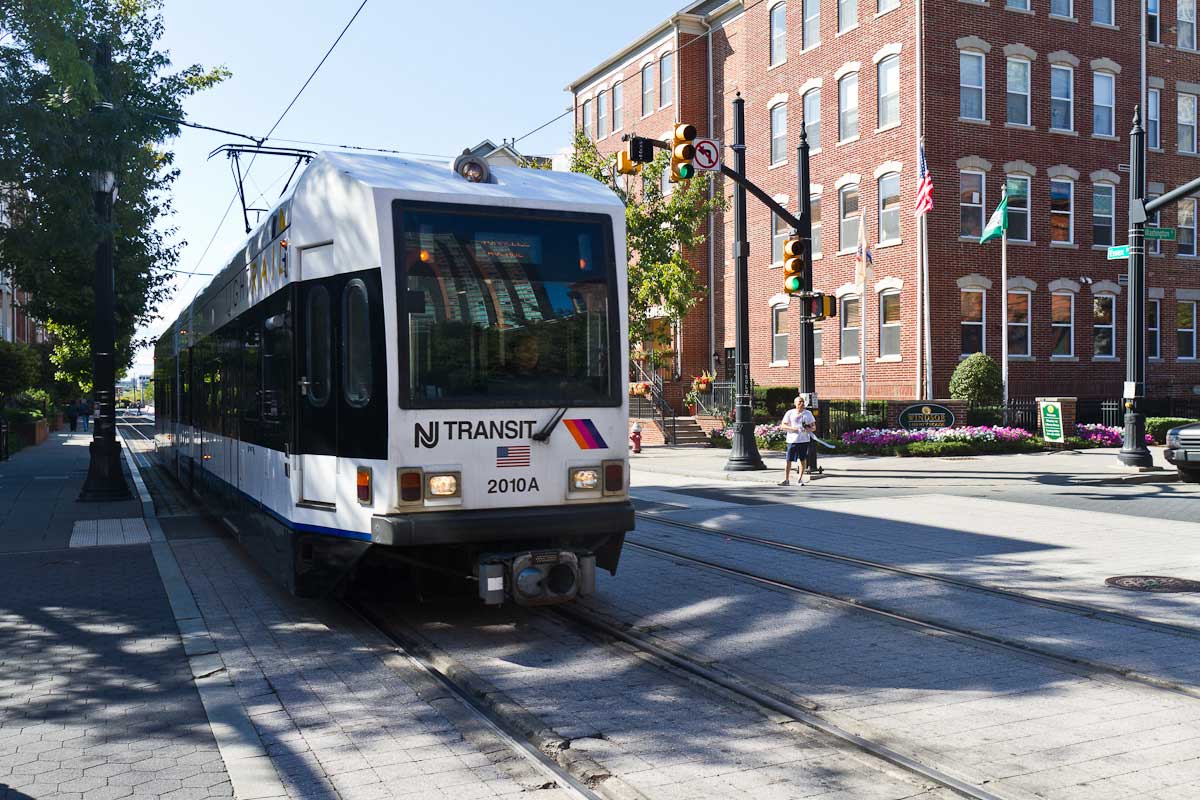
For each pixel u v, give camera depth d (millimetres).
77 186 14320
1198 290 31719
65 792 4328
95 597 8445
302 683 6016
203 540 11641
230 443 10164
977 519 12773
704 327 36062
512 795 4309
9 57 13055
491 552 7008
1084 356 29391
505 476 6859
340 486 6941
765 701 5484
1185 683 5766
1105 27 29844
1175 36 31391
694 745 4852
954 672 6047
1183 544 10664
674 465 22047
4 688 5887
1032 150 28609
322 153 7363
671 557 10055
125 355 29000
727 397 31422
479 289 6883
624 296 7352
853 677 5953
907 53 27422
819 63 30500
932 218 27078
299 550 7355
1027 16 28578
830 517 13031
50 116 13117
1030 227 28641
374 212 6668
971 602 7898
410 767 4645
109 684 5969
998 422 25781
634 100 38688
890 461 22047
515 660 6430
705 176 28047
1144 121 30500
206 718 5355
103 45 15750
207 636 7082
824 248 30406
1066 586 8430
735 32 34812
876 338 28453
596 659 6457
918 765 4531
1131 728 5023
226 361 10570
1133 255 19688
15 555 10586
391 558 7059
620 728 5105
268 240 8336
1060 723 5109
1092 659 6254
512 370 6941
